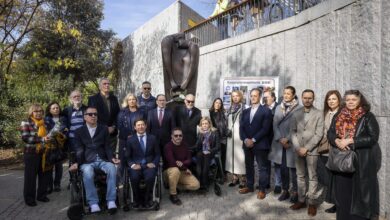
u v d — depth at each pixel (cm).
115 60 2477
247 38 1012
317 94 686
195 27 1403
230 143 657
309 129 494
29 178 539
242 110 631
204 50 1294
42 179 564
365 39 514
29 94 1161
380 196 468
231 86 801
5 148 1136
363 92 514
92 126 529
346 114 406
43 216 497
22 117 972
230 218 485
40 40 1859
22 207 538
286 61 841
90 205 472
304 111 507
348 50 566
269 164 620
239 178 669
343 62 582
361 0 530
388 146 453
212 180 650
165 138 629
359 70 528
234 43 1085
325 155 484
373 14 495
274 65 891
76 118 614
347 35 571
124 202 523
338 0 604
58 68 1923
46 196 579
